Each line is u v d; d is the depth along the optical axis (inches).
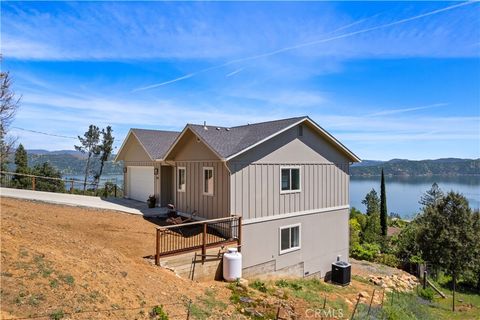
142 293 253.8
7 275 201.3
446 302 581.0
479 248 568.4
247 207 457.4
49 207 527.8
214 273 399.2
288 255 506.9
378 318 377.1
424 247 606.2
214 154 478.3
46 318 176.6
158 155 655.8
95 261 278.1
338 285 522.6
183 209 556.7
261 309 314.5
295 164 525.0
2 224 292.5
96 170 1343.5
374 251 784.3
